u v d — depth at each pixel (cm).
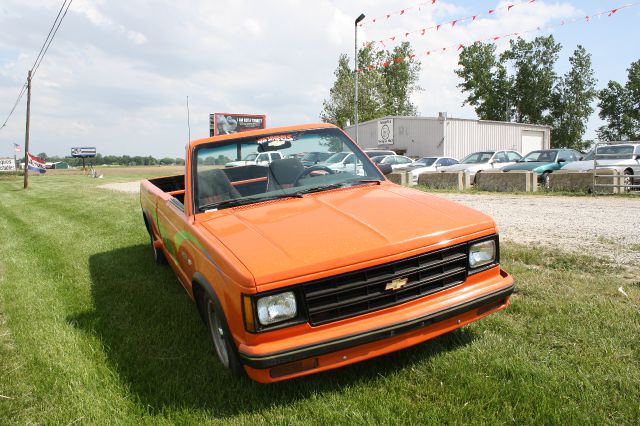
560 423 247
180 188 765
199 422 279
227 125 4800
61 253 768
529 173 1427
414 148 3747
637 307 382
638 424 244
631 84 6462
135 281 578
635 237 639
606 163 1502
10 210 1584
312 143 446
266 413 280
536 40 6462
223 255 291
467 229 313
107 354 375
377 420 266
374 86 5047
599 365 300
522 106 6606
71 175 5294
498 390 280
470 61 6700
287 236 304
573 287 438
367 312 281
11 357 383
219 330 339
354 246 286
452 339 353
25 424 288
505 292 319
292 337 270
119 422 283
